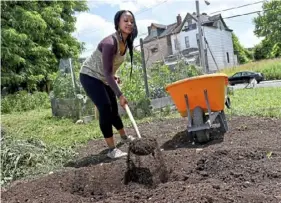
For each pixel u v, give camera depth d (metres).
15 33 16.53
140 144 3.51
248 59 59.72
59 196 3.11
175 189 2.79
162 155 3.71
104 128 4.68
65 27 21.11
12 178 4.30
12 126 8.59
